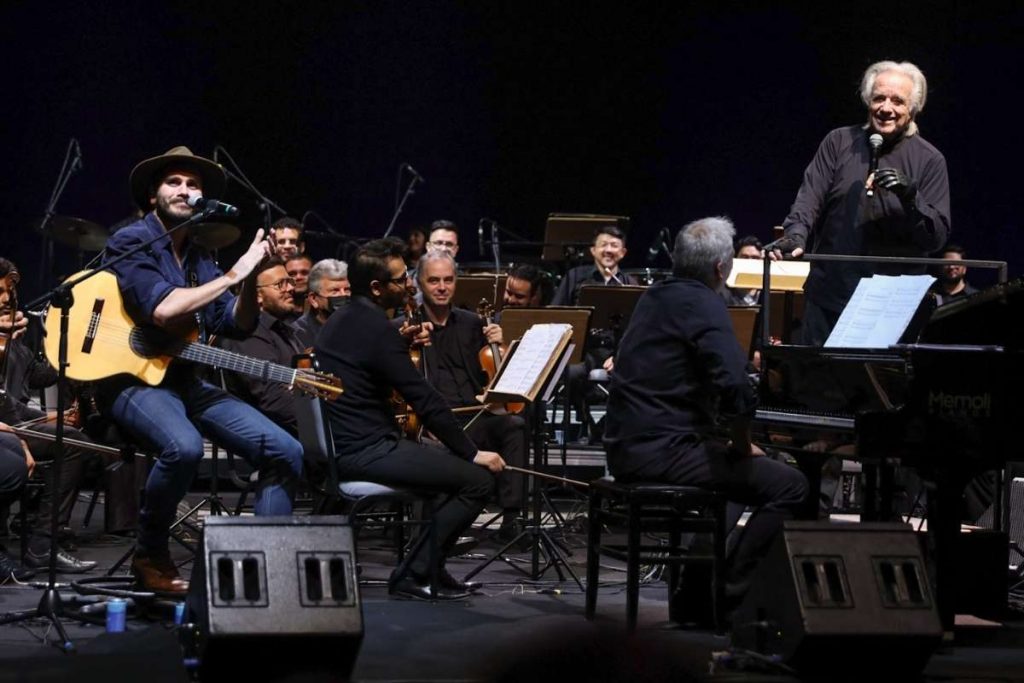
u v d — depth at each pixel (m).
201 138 11.54
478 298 8.37
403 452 5.38
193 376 5.26
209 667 3.82
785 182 11.68
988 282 10.93
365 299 5.52
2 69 11.00
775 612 4.21
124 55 11.23
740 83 11.70
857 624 4.02
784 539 4.17
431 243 9.03
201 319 5.38
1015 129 10.76
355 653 3.91
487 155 12.12
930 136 11.02
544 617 5.15
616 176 12.05
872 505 5.33
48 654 4.31
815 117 11.50
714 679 4.11
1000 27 10.73
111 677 3.73
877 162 6.11
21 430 5.93
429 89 12.00
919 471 4.69
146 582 5.14
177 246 5.32
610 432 5.13
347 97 11.79
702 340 4.89
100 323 5.05
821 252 6.39
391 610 5.25
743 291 8.88
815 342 6.39
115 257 5.10
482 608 5.35
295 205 11.81
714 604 4.84
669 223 12.00
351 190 11.91
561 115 12.06
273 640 3.80
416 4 11.82
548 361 5.81
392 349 5.38
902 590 4.11
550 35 12.00
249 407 5.22
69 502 6.59
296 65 11.66
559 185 12.12
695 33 11.78
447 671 4.22
